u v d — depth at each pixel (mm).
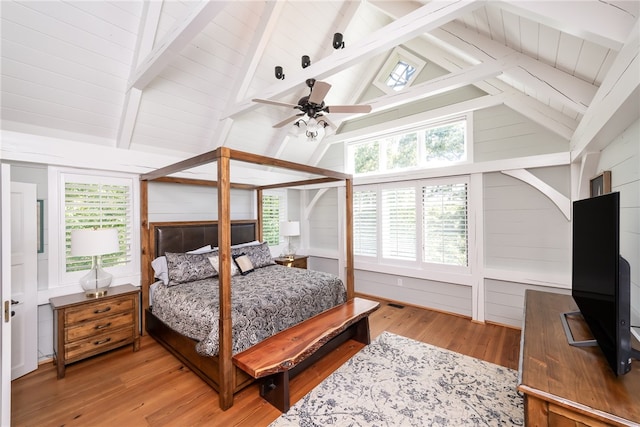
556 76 2363
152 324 3271
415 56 4301
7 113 2586
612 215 1390
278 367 1986
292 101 4281
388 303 4637
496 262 3703
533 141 3395
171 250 3721
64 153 2898
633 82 1339
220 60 3254
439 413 2043
